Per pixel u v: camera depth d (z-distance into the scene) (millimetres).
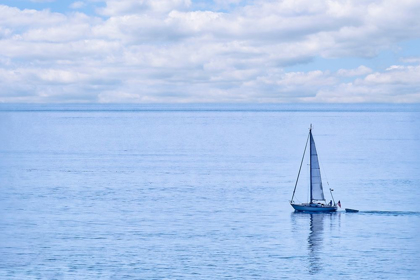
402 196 160125
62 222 132500
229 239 118375
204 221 133500
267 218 136750
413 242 116062
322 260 105500
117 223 131500
